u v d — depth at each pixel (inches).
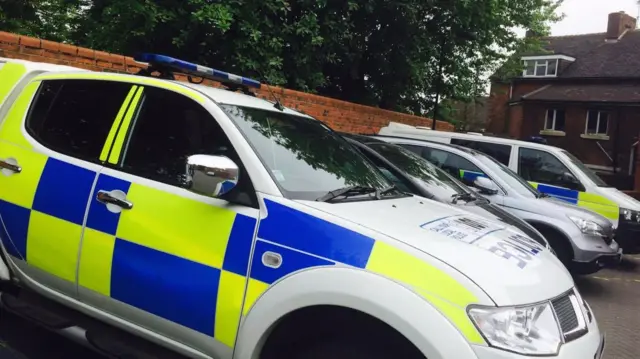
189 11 333.4
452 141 367.2
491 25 478.3
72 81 139.6
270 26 350.9
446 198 218.5
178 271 107.3
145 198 114.9
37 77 145.6
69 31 472.7
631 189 827.4
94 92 135.3
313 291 93.9
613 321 233.6
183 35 333.1
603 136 966.4
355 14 432.1
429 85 562.6
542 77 1090.1
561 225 261.3
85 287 120.3
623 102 930.1
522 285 96.1
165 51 362.0
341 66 469.7
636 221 325.1
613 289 292.4
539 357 88.0
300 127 138.5
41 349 149.8
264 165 110.0
